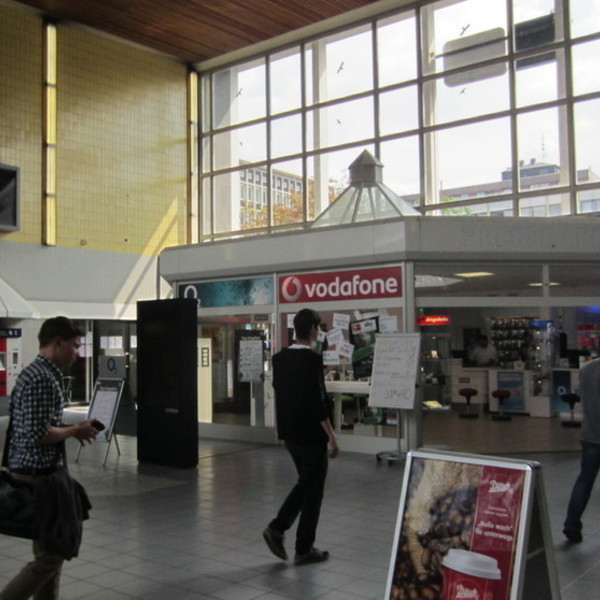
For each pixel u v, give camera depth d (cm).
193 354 922
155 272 1903
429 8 1684
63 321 380
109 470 899
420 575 345
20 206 1605
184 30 1814
